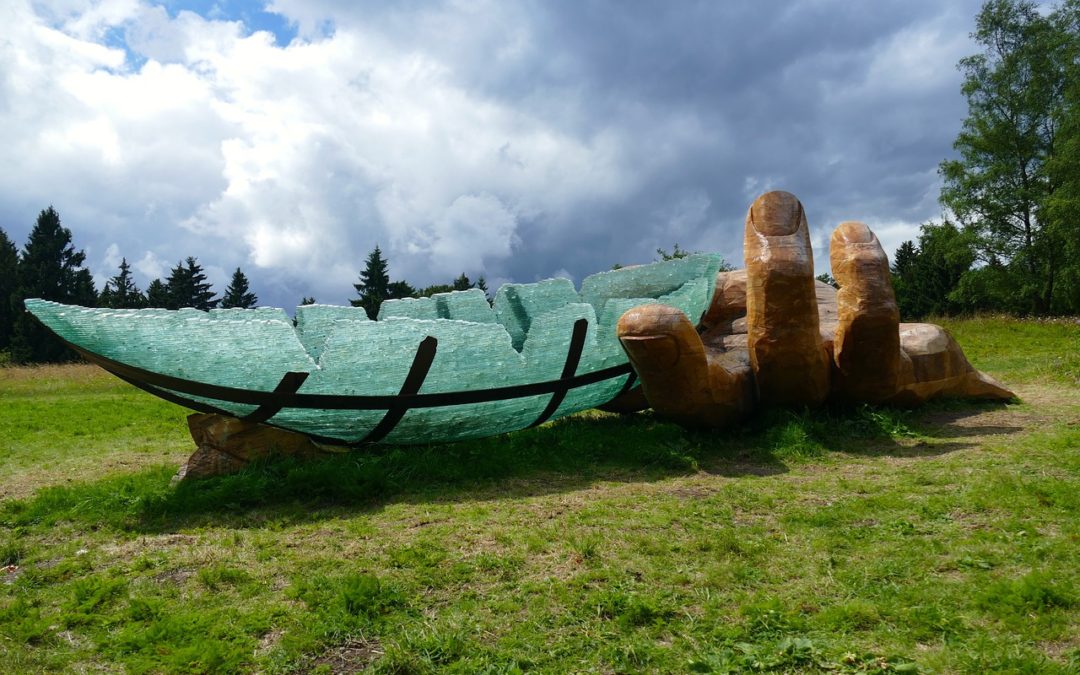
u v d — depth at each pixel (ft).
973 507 19.81
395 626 14.62
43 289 171.73
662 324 25.76
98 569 18.71
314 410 25.21
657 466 27.25
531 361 27.66
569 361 28.60
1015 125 119.85
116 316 22.45
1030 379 44.93
